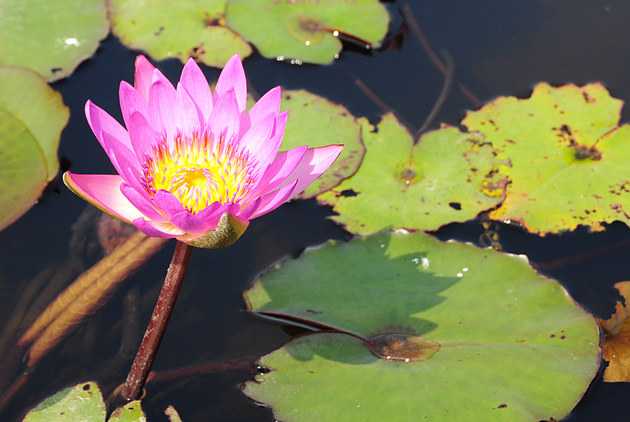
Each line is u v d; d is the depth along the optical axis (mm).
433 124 3186
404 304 2434
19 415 2252
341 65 3445
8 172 2811
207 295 2596
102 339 2463
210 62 3352
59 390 2311
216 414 2262
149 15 3475
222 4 3555
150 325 2182
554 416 2104
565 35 3596
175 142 2174
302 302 2459
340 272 2541
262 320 2488
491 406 2109
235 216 1869
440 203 2820
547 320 2363
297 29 3504
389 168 2938
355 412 2113
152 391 2314
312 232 2779
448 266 2547
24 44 3277
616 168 2934
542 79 3377
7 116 2947
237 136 2158
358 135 3016
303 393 2189
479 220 2811
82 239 2719
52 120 3004
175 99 2146
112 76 3295
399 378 2195
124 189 1896
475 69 3438
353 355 2285
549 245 2744
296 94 3160
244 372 2363
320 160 2195
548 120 3107
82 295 2545
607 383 2291
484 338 2314
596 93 3195
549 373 2207
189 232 1928
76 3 3449
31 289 2570
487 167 2934
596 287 2600
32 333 2461
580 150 2988
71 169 2932
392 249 2605
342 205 2820
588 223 2777
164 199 1896
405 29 3635
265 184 2070
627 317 2486
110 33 3449
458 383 2172
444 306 2422
